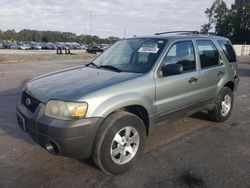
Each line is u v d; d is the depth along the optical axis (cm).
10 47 6519
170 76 423
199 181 347
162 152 427
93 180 345
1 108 664
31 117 340
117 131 344
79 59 2823
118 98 348
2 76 1282
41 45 7006
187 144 461
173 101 430
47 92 349
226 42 596
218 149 444
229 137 499
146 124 402
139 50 449
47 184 335
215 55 539
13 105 696
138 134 373
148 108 389
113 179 348
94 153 338
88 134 324
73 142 318
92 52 4322
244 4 7431
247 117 630
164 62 420
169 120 441
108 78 379
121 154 358
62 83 372
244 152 434
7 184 333
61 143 316
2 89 930
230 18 7531
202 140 481
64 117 320
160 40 453
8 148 432
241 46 4262
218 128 545
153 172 367
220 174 365
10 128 519
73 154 326
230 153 430
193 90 470
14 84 1043
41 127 325
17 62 2244
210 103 534
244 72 1659
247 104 764
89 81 370
